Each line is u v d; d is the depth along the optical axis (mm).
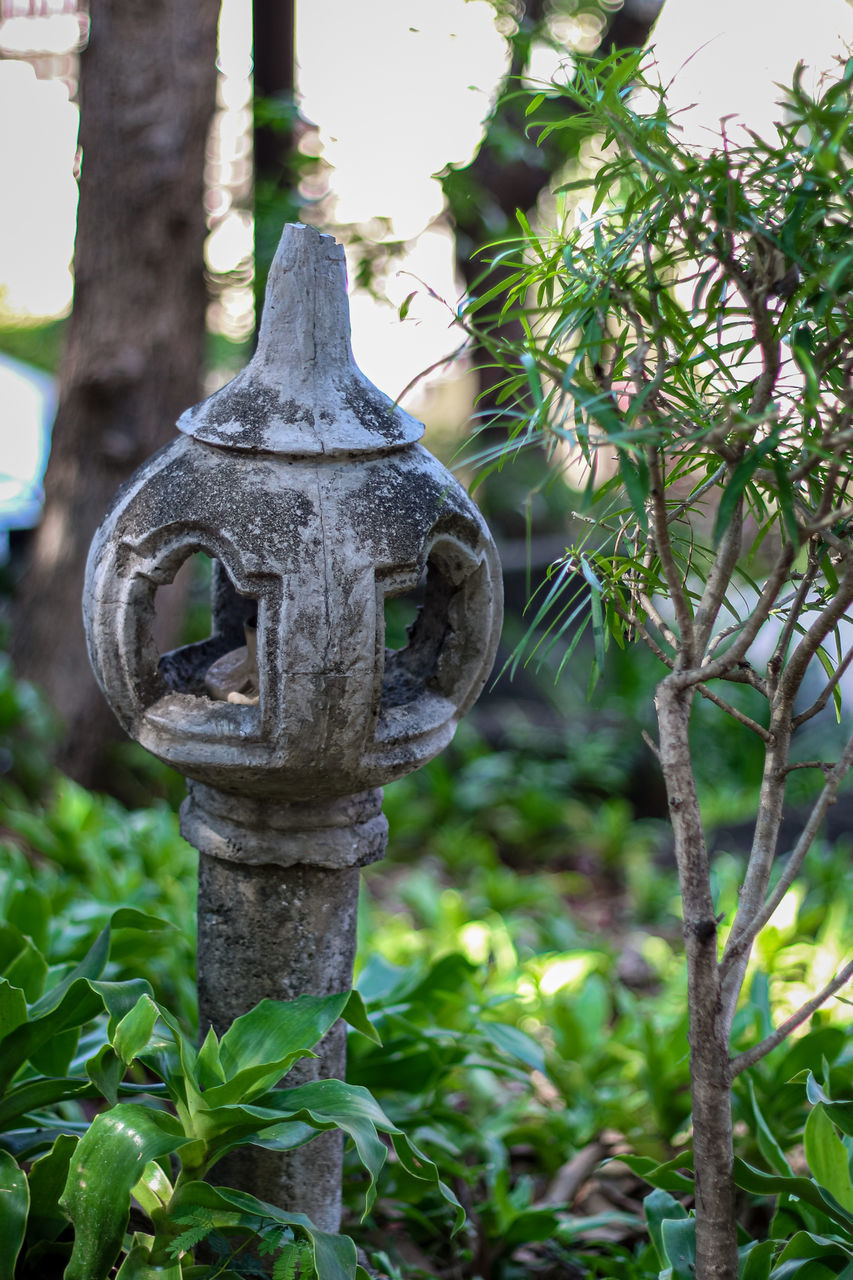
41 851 3725
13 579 6324
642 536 1623
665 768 1425
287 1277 1424
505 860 5422
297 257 1646
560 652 6523
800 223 1227
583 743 6027
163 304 4492
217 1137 1550
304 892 1771
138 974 2484
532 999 3123
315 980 1801
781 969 3461
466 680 1819
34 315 10547
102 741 4863
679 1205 1830
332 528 1551
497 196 5746
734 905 3596
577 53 1390
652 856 5465
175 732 1653
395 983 2588
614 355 1440
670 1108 2553
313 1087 1580
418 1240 2266
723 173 1238
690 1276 1584
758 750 5906
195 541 1594
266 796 1703
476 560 1744
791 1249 1645
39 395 7852
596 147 4879
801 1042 2324
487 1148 2436
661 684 1433
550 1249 2275
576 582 6613
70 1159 1565
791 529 1225
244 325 5965
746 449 1346
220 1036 1822
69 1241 1752
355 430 1622
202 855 1823
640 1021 3113
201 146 4469
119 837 3799
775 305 1291
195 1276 1576
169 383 4562
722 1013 1463
